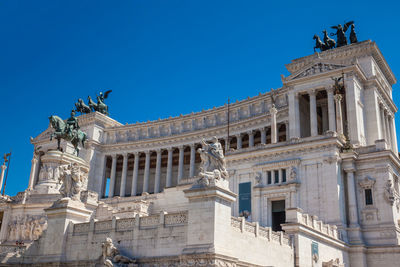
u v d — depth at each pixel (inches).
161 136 4335.6
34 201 2517.2
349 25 3619.6
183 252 1234.6
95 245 1480.1
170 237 1316.4
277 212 2390.5
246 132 3794.3
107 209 2337.6
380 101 3270.2
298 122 3043.8
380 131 3159.5
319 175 2269.9
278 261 1503.4
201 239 1228.5
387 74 3681.1
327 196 2209.6
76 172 1675.7
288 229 1656.0
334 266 1823.3
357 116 2869.1
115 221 1466.5
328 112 3051.2
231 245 1283.2
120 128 4547.2
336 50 3457.2
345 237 2137.1
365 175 2305.6
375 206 2230.6
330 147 2283.5
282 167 2384.4
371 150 2356.1
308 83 3080.7
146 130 4478.3
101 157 4480.8
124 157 4424.2
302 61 3599.9
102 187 4377.5
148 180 4298.7
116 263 1341.0
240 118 3927.2
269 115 3563.0
